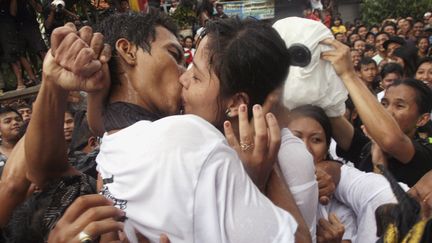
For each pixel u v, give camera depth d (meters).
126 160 1.19
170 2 10.84
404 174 2.32
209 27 1.34
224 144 1.19
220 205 1.13
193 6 9.32
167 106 1.41
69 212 1.19
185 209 1.12
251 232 1.12
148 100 1.40
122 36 1.40
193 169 1.14
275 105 1.39
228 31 1.31
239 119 1.26
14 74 6.67
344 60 1.94
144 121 1.26
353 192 1.99
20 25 6.68
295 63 1.82
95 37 1.19
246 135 1.26
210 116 1.33
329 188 1.74
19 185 1.43
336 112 2.07
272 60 1.30
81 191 1.35
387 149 2.18
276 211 1.18
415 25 11.65
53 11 7.01
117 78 1.41
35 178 1.39
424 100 2.84
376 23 16.00
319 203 1.72
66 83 1.17
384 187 1.91
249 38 1.29
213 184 1.13
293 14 15.15
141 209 1.16
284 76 1.35
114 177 1.21
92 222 1.14
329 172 1.96
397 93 2.83
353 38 11.31
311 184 1.37
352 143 2.41
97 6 7.95
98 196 1.20
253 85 1.30
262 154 1.25
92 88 1.18
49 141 1.31
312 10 14.70
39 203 1.33
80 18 7.70
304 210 1.36
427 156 2.37
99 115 1.49
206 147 1.16
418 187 1.38
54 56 1.16
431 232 1.21
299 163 1.36
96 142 2.77
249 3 10.99
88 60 1.15
